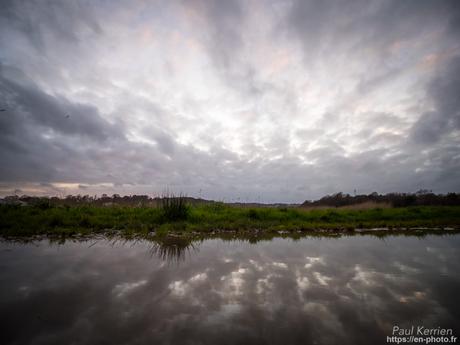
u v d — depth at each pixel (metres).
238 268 4.34
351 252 5.68
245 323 2.47
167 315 2.61
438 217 12.37
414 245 6.55
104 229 8.14
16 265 4.29
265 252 5.62
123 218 9.80
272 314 2.68
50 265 4.30
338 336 2.26
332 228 9.38
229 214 11.48
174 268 4.28
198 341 2.14
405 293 3.29
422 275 4.04
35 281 3.52
